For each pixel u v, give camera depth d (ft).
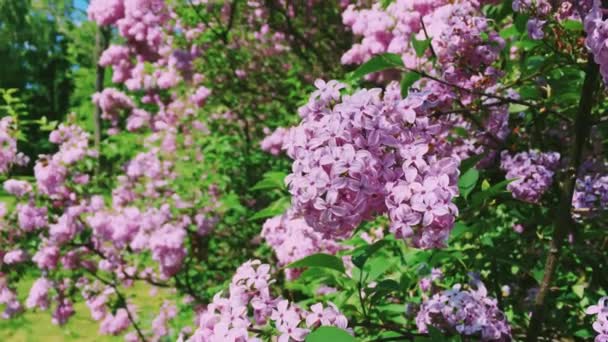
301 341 5.68
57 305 17.33
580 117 6.95
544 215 8.79
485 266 9.57
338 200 5.24
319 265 6.19
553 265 7.02
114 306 18.42
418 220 5.06
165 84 23.76
